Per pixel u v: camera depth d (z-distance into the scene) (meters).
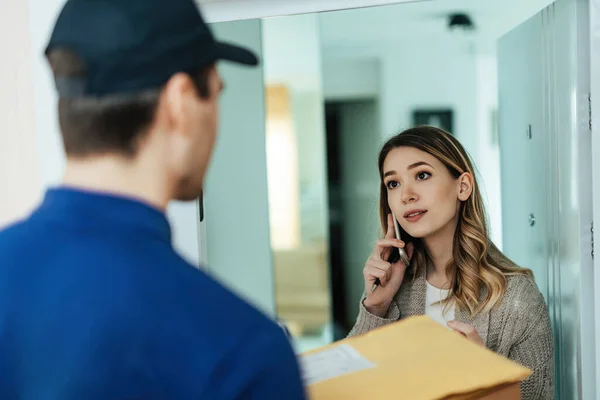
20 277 0.42
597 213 1.08
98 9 0.44
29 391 0.40
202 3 1.24
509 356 1.24
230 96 1.72
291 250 3.30
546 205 1.29
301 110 3.10
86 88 0.43
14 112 1.31
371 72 2.74
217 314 0.41
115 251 0.41
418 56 2.59
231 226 1.78
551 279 1.29
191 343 0.40
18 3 1.28
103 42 0.43
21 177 1.33
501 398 0.60
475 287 1.27
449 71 2.53
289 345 0.43
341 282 3.13
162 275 0.41
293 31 2.73
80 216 0.43
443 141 1.30
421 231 1.31
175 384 0.39
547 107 1.25
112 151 0.44
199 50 0.46
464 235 1.29
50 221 0.44
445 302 1.30
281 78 2.97
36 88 1.29
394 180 1.34
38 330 0.40
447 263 1.30
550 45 1.22
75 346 0.39
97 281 0.40
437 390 0.57
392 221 1.36
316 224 3.27
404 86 2.63
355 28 2.66
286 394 0.41
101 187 0.44
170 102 0.45
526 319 1.23
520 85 1.42
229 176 1.76
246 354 0.40
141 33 0.43
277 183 3.25
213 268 1.78
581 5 1.08
